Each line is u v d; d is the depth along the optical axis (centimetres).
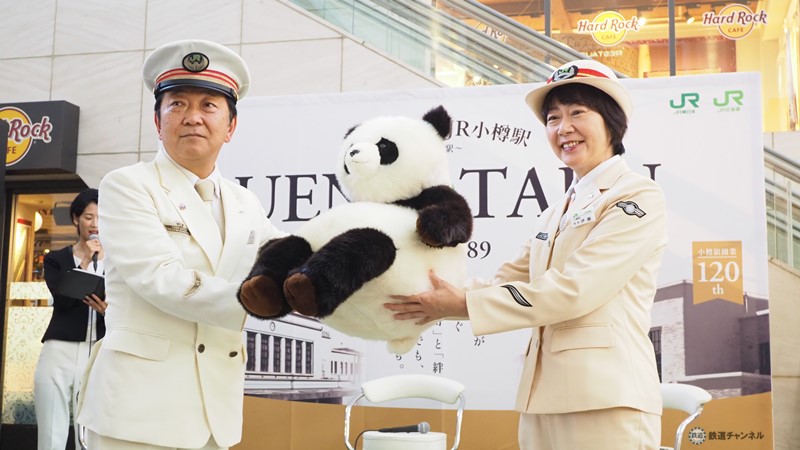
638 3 621
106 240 221
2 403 576
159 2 534
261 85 514
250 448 445
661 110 425
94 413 212
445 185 203
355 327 194
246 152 461
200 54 225
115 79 537
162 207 225
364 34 509
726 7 614
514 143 439
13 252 588
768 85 613
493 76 491
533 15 626
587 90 221
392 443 331
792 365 473
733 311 410
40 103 528
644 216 208
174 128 225
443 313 195
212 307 205
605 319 204
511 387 426
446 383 352
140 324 217
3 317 582
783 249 483
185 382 217
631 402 195
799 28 611
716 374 409
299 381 444
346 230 183
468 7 499
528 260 252
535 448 213
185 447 213
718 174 418
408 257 185
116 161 531
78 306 432
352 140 208
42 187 586
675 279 416
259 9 520
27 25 551
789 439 469
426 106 449
